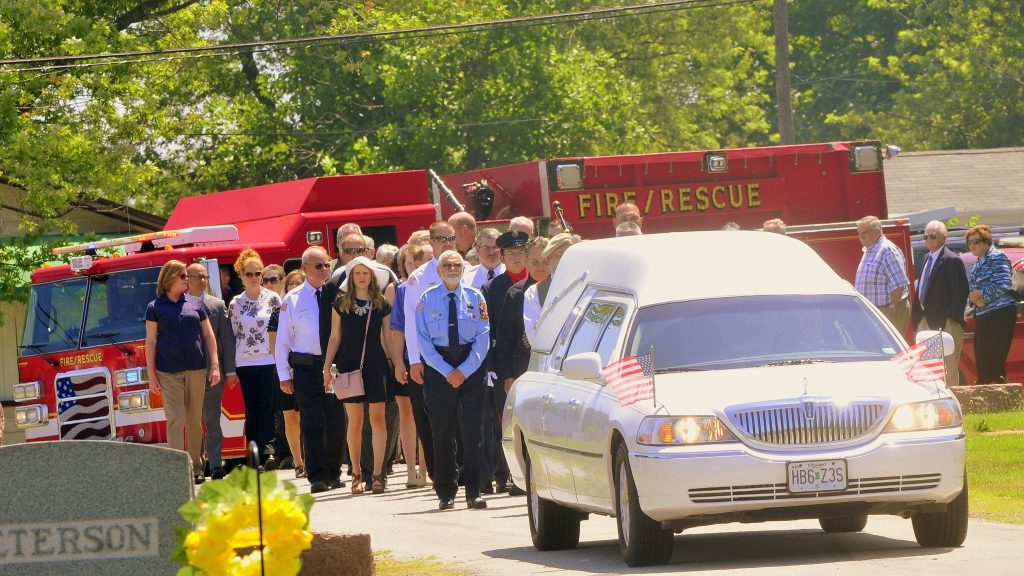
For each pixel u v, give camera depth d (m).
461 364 26.12
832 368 18.86
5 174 59.59
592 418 19.39
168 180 90.94
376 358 29.70
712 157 40.59
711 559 18.89
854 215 41.78
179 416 32.22
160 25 87.00
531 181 39.88
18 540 13.27
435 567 19.59
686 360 19.25
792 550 19.44
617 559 19.53
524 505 27.03
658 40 113.81
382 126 92.75
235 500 11.09
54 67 62.38
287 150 92.06
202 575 11.04
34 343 36.44
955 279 39.22
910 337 39.03
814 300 20.17
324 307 29.70
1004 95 122.50
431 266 27.94
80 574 13.28
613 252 21.84
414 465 30.77
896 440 18.00
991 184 83.94
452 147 92.25
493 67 92.88
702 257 20.83
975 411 37.28
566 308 22.44
